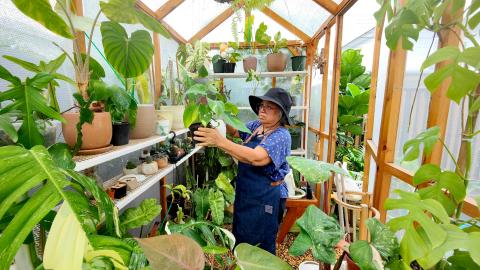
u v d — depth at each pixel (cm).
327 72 233
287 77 285
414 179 55
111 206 57
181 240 42
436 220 49
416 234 43
